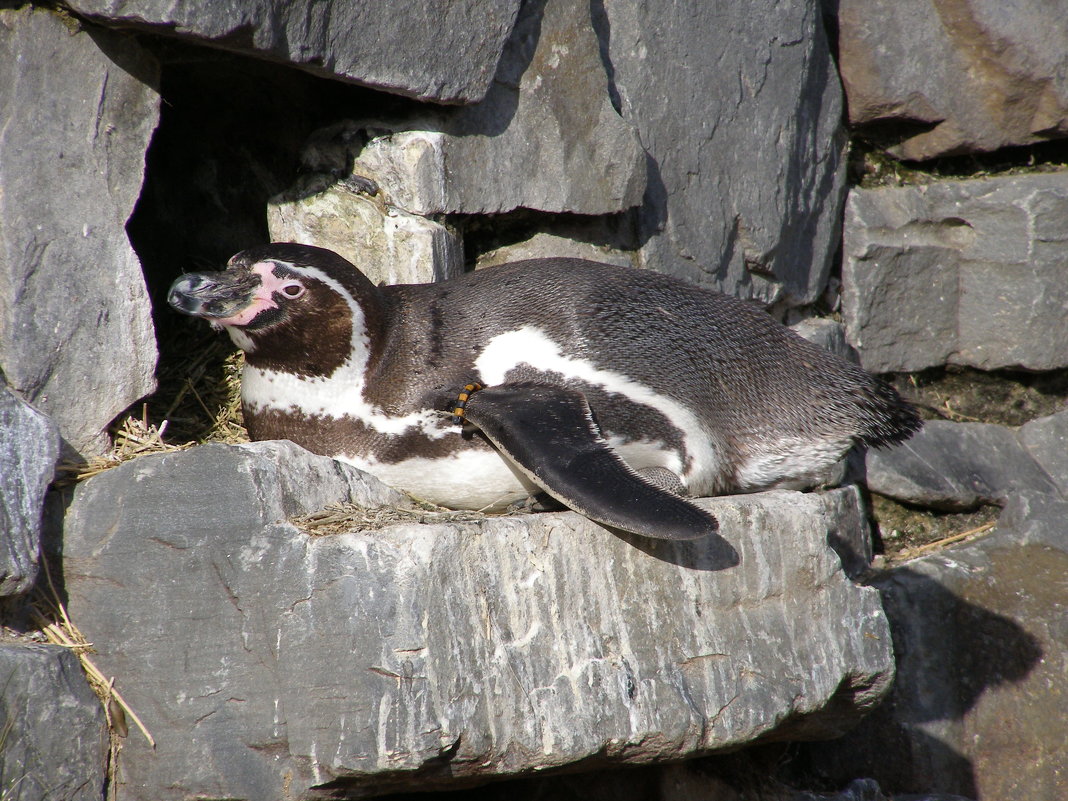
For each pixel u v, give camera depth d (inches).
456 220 639.1
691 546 502.9
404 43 572.1
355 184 624.4
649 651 485.4
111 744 464.4
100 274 519.8
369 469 536.1
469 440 524.1
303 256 530.3
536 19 641.6
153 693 462.3
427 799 529.3
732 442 559.8
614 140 668.7
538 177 650.2
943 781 719.1
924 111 824.3
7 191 491.8
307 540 449.1
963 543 783.7
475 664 444.8
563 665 465.4
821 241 814.5
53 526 480.1
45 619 472.7
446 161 616.4
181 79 625.3
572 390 520.7
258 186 671.1
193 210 688.4
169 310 671.1
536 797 558.3
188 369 639.8
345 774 435.2
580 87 659.4
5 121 492.4
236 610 454.3
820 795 659.4
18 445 458.6
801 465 578.2
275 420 544.7
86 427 518.9
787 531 524.4
